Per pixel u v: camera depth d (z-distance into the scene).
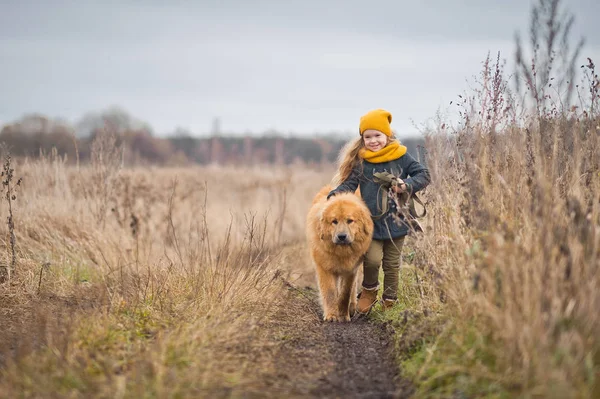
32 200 12.39
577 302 4.96
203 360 5.57
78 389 4.92
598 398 4.34
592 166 6.57
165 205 15.34
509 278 5.20
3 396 4.76
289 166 32.59
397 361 6.16
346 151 9.10
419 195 10.37
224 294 7.75
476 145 6.83
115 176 13.45
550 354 4.62
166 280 8.49
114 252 11.20
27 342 5.85
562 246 5.10
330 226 8.27
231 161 48.94
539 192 5.38
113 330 6.50
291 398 5.05
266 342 6.66
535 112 6.53
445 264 6.77
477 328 5.54
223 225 15.88
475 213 6.29
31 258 10.39
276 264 10.13
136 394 4.73
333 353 6.61
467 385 4.90
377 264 8.53
